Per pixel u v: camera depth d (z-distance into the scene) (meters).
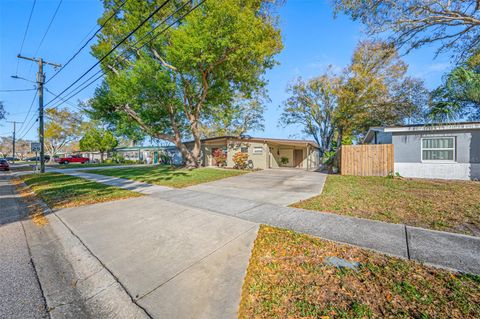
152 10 13.41
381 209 4.93
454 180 9.31
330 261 2.73
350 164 11.90
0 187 9.75
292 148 23.06
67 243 3.61
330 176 11.67
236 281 2.41
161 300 2.17
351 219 4.29
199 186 8.73
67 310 2.12
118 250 3.26
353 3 10.08
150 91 13.66
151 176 12.16
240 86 15.77
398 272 2.45
